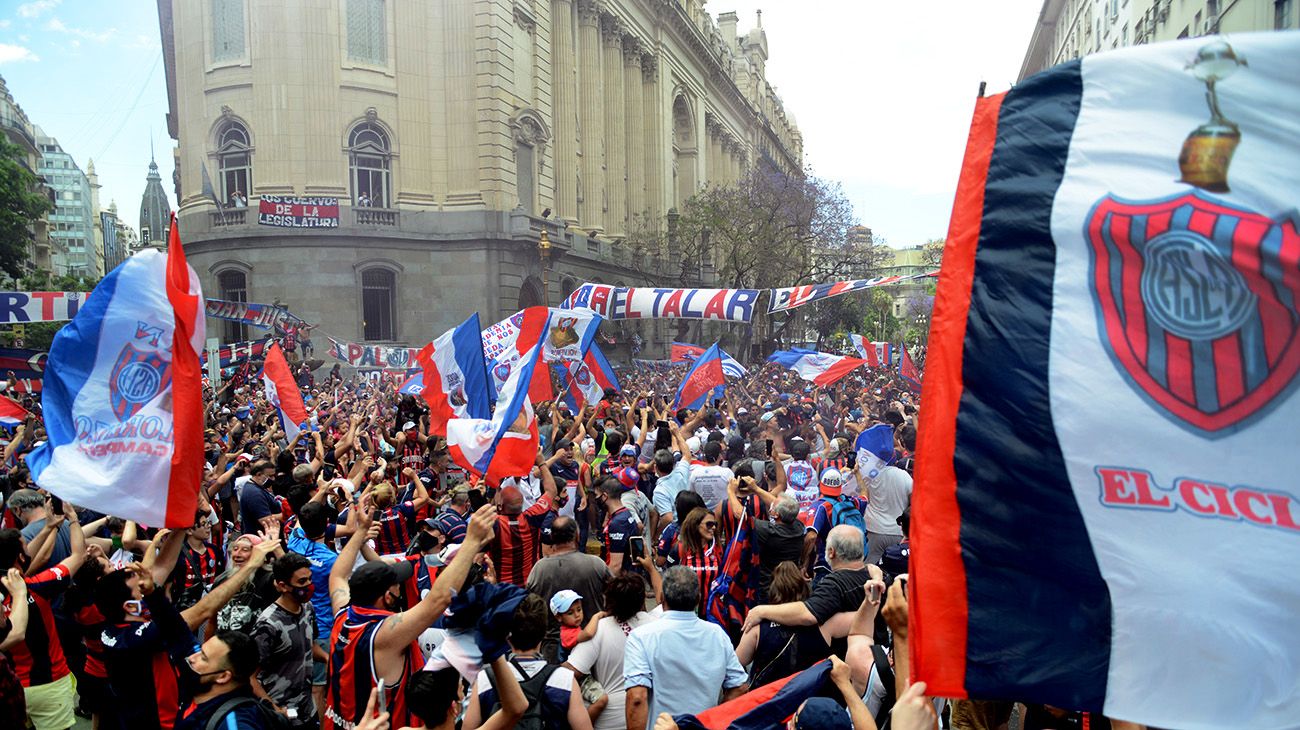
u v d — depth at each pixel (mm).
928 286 84375
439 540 7883
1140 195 2686
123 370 5617
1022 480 2744
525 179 41438
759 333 58844
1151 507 2586
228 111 36406
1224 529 2502
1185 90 2672
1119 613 2590
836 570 5379
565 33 46531
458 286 38031
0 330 47469
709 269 62250
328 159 36188
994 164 2951
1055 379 2742
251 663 4191
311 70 35969
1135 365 2648
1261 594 2447
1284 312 2471
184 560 7707
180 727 4109
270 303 35469
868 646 4469
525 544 8180
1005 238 2887
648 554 8219
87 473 5469
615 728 5191
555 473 11117
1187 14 28688
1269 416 2490
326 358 35469
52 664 5926
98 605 5289
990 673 2695
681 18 62656
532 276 40938
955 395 2889
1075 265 2777
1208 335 2566
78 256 171250
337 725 4586
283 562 5512
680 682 4750
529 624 4648
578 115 49688
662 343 56156
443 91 38688
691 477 9789
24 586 5668
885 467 9039
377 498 8016
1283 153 2529
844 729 3221
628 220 56250
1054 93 2916
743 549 6973
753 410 20578
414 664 4816
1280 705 2402
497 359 11445
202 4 36875
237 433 14836
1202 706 2482
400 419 14398
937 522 2844
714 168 76688
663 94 61156
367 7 37344
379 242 36719
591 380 15344
